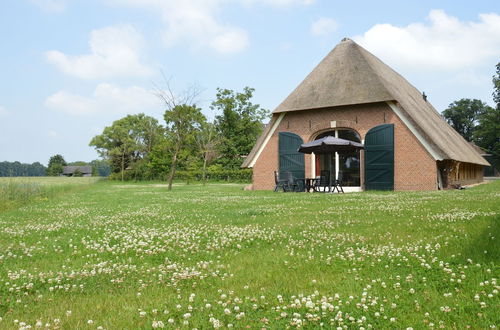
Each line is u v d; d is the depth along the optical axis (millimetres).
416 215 8508
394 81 28016
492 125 58625
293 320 2869
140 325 2873
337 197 15391
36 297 3625
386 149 21672
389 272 4184
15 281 4133
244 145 59312
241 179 47656
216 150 56875
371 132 22078
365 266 4453
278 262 4766
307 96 24203
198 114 31312
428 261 4559
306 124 24031
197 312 3100
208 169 53000
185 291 3729
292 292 3592
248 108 60438
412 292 3484
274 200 14383
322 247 5559
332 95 23266
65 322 2951
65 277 4270
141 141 81000
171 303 3342
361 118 22453
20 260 5207
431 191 19281
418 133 20922
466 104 81562
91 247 5902
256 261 4855
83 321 2979
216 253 5434
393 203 11680
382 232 6605
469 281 3691
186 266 4738
